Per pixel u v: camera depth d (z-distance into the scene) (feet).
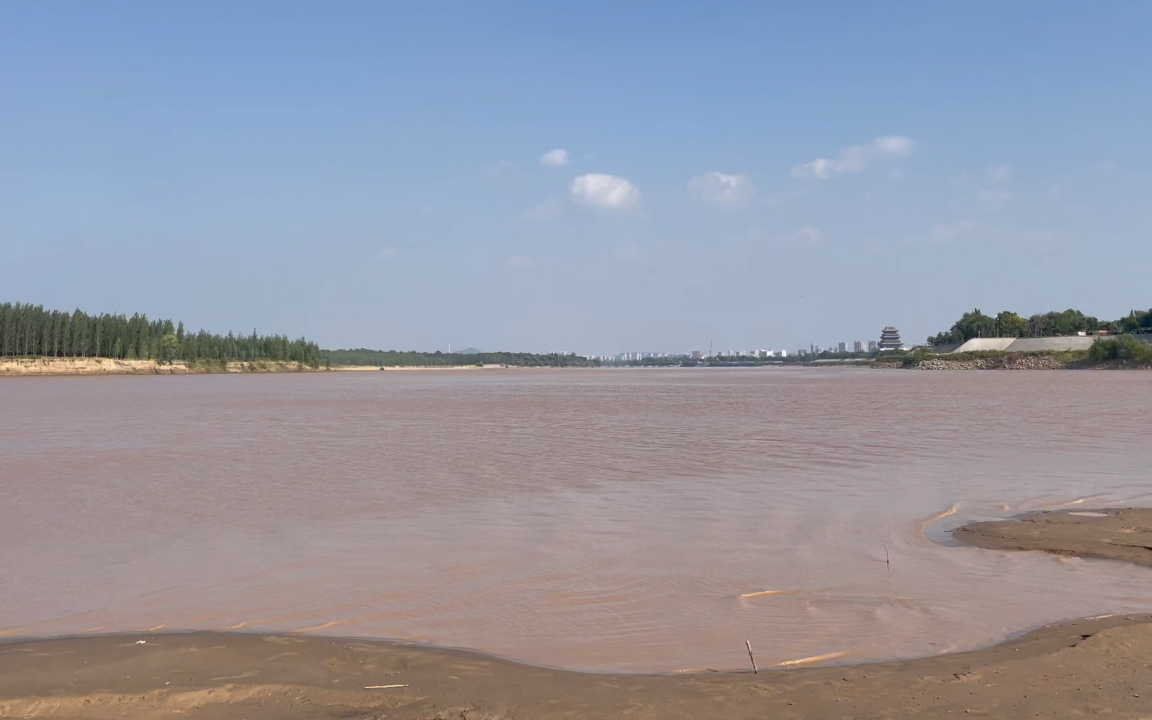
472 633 38.55
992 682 30.66
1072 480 82.38
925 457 101.24
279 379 590.14
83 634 38.65
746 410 199.11
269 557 53.42
